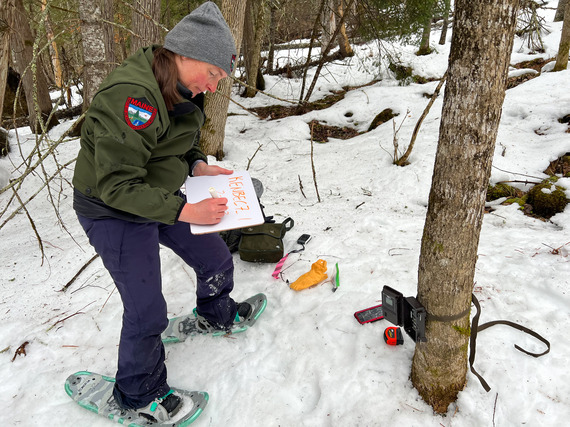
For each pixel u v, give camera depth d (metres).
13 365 2.45
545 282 2.58
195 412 2.03
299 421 1.99
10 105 7.77
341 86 9.34
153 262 1.86
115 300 2.89
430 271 1.72
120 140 1.52
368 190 4.52
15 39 6.98
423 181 4.44
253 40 9.33
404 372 2.11
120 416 2.03
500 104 1.45
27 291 3.10
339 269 3.00
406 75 8.30
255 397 2.12
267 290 2.88
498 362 2.09
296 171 5.23
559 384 1.98
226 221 1.86
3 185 5.33
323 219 3.83
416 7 6.93
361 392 2.06
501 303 2.50
